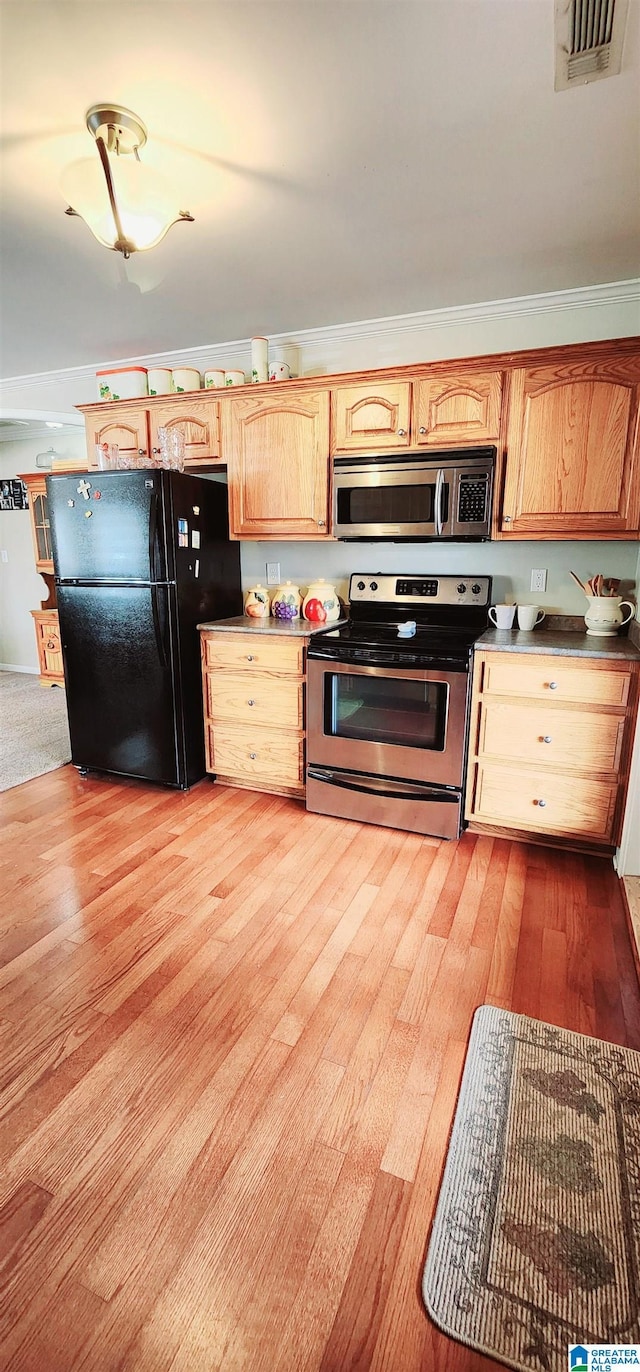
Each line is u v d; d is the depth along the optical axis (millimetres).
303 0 1233
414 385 2643
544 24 1299
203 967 1837
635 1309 1012
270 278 2568
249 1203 1175
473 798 2607
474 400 2559
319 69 1429
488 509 2570
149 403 3238
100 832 2721
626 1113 1357
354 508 2822
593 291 2654
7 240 2227
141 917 2086
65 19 1280
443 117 1593
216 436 3105
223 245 2281
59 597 3178
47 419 4262
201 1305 1015
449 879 2330
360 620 3176
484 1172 1232
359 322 3078
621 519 2412
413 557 3141
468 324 2914
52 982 1771
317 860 2469
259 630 2902
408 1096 1406
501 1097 1397
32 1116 1355
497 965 1847
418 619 3061
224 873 2369
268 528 3066
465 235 2217
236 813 2916
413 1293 1036
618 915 2104
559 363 2402
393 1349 963
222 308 2904
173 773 3113
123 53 1377
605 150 1718
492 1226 1135
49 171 1813
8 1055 1518
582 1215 1153
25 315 2977
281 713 2955
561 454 2455
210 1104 1388
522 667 2410
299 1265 1073
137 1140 1302
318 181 1877
